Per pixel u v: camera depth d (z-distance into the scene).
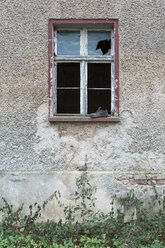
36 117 4.61
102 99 4.83
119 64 4.64
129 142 4.60
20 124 4.60
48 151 4.59
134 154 4.59
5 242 3.89
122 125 4.61
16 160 4.58
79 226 4.21
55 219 4.52
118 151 4.59
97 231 4.12
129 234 3.86
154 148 4.59
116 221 4.24
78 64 4.84
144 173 4.55
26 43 4.64
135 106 4.62
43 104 4.62
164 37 4.63
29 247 3.84
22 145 4.59
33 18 4.64
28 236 3.96
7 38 4.63
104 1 4.65
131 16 4.64
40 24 4.64
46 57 4.64
